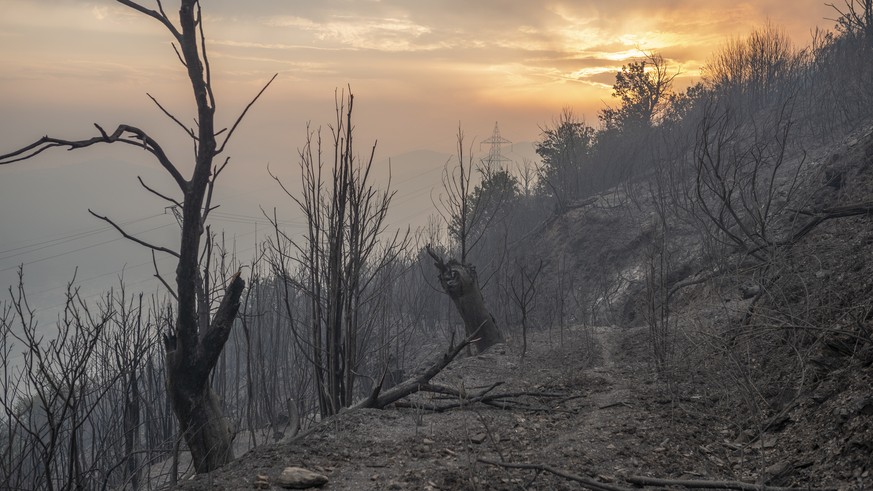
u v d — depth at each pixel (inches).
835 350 203.9
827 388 191.9
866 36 543.5
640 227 550.9
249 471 184.2
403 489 167.8
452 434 215.9
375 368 407.8
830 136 503.5
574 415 236.7
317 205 274.5
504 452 196.5
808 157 481.1
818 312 242.1
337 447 202.2
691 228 475.8
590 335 383.6
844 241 299.1
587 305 505.4
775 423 194.5
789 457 170.6
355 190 270.8
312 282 279.6
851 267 266.5
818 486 149.6
